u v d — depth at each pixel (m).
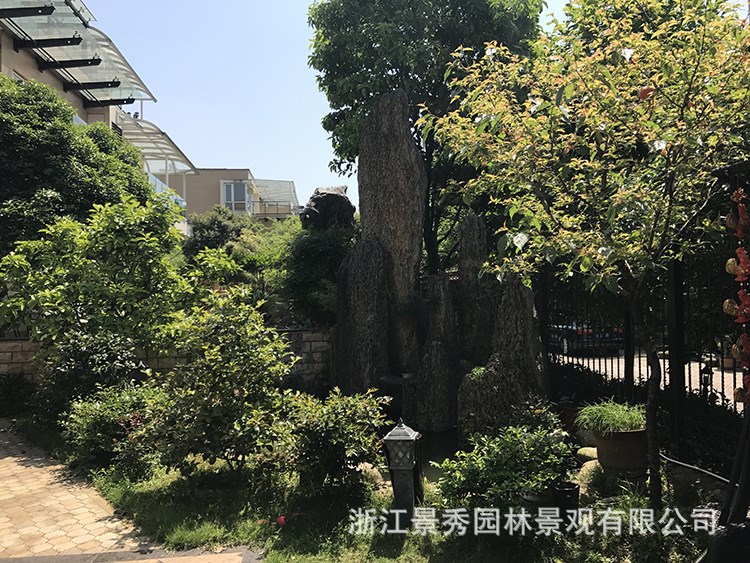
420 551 3.57
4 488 5.29
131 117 21.19
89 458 5.80
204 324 5.29
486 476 3.76
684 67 3.35
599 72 3.38
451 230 14.15
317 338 11.34
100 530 4.21
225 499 4.58
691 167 3.41
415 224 10.63
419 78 12.35
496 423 6.55
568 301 7.61
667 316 4.88
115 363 7.43
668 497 4.06
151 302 7.73
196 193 33.62
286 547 3.67
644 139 3.42
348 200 13.56
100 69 17.30
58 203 10.31
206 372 5.05
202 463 5.48
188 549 3.77
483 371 7.40
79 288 7.27
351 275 10.52
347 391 10.20
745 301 2.65
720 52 3.26
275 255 14.95
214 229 21.77
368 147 11.14
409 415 9.27
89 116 19.45
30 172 10.45
